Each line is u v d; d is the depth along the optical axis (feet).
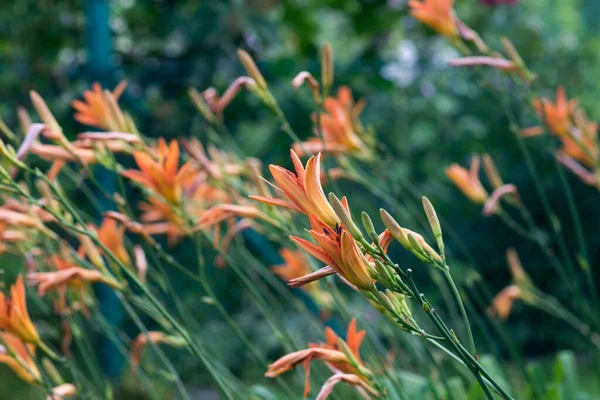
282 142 14.37
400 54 21.20
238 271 6.93
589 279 7.56
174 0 15.61
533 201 22.27
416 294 3.67
